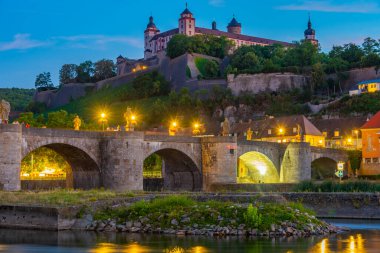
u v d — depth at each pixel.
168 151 112.81
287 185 101.88
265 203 67.62
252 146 126.12
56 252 50.22
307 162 134.88
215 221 60.75
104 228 63.03
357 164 158.12
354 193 83.44
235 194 76.75
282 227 60.19
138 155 101.25
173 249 51.34
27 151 89.81
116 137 99.75
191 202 65.81
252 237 58.12
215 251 50.41
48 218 64.44
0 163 85.94
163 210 63.59
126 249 51.41
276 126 185.88
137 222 62.56
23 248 52.16
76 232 61.72
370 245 53.97
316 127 195.38
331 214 83.12
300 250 51.06
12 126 87.06
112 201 67.50
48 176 137.38
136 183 100.62
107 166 100.00
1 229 64.50
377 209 81.50
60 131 94.50
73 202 67.12
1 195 72.50
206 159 115.00
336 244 54.56
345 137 189.00
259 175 140.38
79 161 101.50
